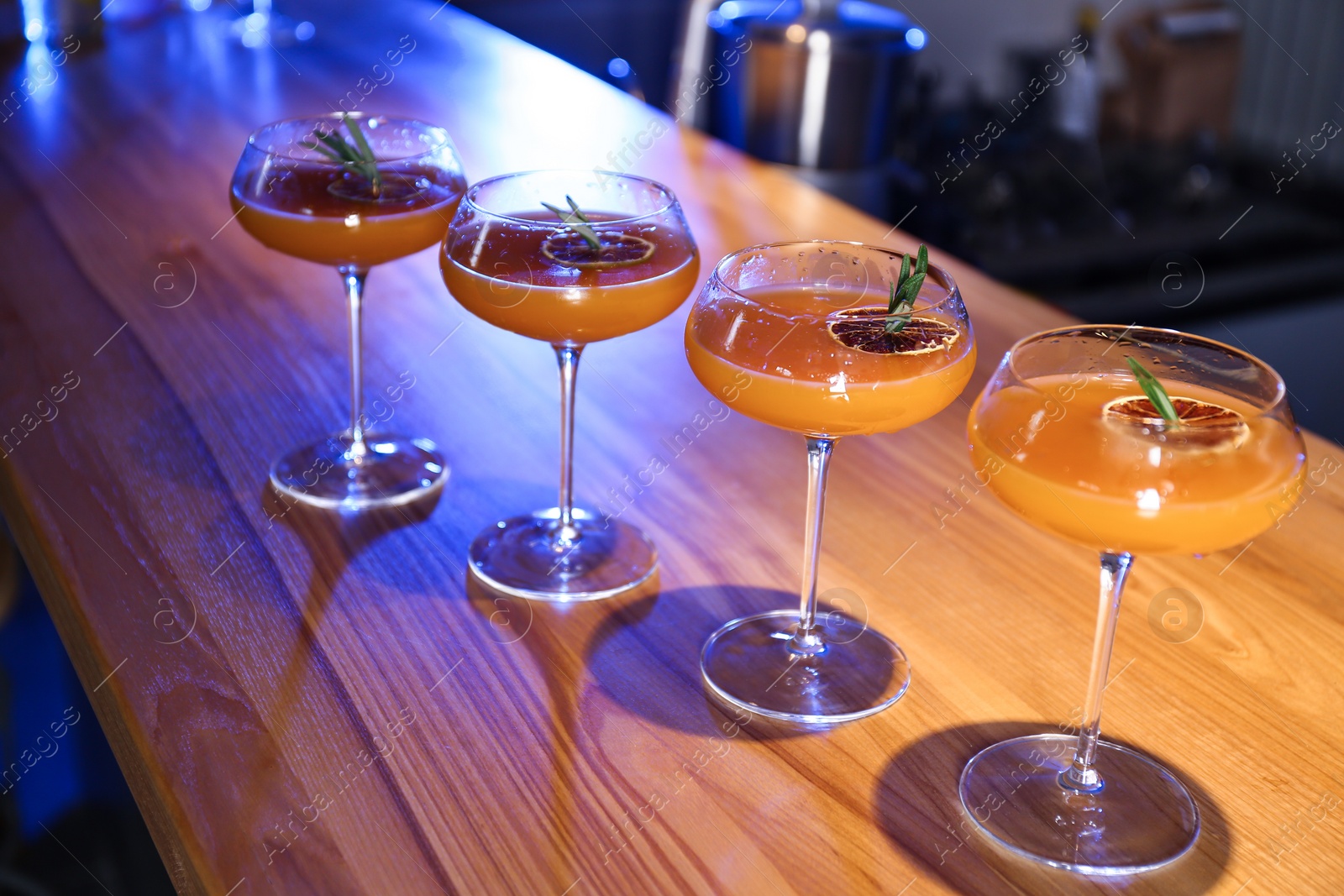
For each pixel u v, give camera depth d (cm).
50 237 101
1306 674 61
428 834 53
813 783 56
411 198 73
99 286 94
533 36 233
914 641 63
